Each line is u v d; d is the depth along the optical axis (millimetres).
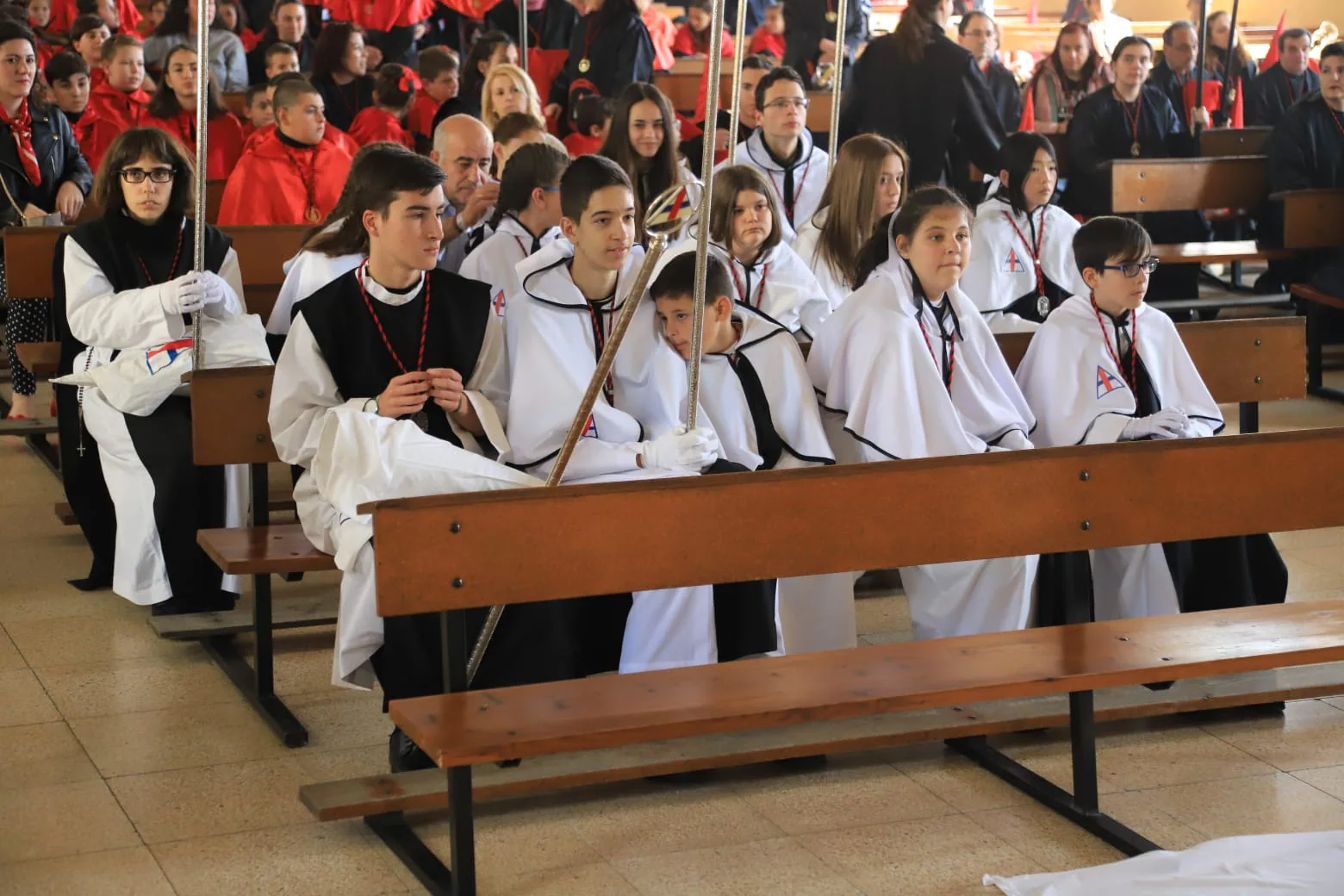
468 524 3236
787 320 5328
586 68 9266
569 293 4258
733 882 3346
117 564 4996
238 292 5383
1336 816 3660
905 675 3434
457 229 5750
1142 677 3455
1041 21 16859
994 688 3363
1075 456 3689
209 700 4406
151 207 5156
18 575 5543
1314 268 8898
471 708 3229
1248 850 3250
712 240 5266
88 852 3469
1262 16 17047
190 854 3465
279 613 4977
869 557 3564
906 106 8320
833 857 3461
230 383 4484
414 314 4223
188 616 4922
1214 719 4270
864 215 5660
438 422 4184
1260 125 11477
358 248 5145
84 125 8750
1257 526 3844
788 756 3727
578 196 4125
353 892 3305
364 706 4367
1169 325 4922
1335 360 9344
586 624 3961
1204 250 8977
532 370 4195
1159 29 16938
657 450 3994
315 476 3916
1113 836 3504
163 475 4918
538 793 3801
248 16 11344
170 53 8562
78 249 5156
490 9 11141
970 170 9242
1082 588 3941
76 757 3992
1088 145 9852
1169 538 3783
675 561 3412
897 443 4477
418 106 9312
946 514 3615
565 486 3311
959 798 3775
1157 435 4617
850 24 10609
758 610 3947
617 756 3660
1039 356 4883
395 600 3201
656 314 4328
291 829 3594
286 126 7543
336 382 4176
